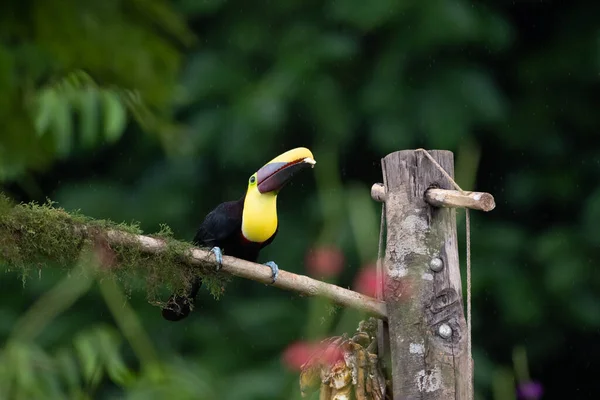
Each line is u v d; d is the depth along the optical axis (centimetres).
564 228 1323
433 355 530
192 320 1249
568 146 1389
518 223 1408
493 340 1354
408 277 537
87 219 529
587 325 1311
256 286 1295
